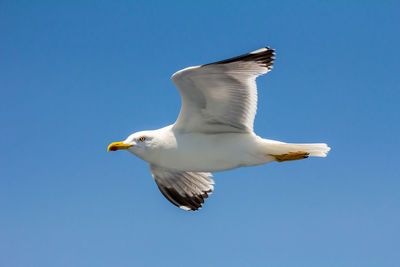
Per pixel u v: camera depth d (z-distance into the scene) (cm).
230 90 1094
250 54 1056
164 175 1421
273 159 1188
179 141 1167
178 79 1056
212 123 1161
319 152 1157
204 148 1164
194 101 1114
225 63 1034
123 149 1183
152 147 1173
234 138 1167
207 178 1427
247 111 1130
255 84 1091
